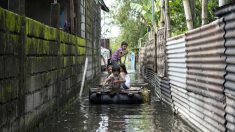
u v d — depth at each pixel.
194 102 7.99
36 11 17.91
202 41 7.27
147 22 27.23
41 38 8.39
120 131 8.07
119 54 15.26
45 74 8.84
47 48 9.02
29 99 7.46
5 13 5.93
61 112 10.73
